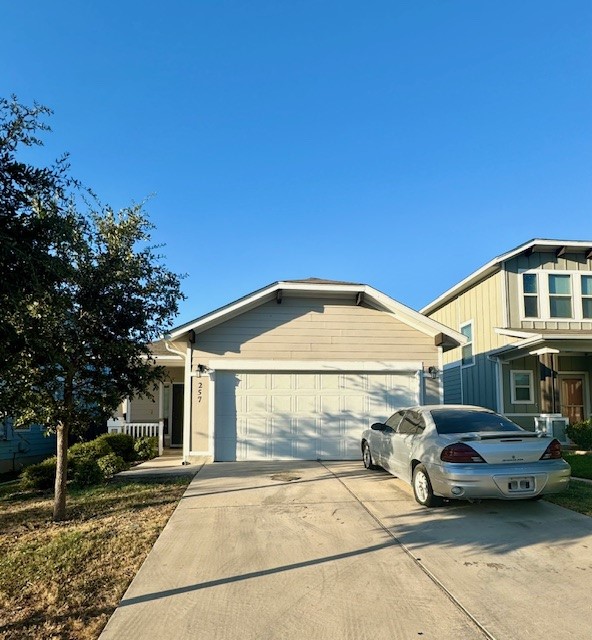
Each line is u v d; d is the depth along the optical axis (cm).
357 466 1131
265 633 387
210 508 764
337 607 427
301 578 489
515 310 1712
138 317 786
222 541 604
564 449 1452
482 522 674
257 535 625
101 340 757
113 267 753
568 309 1734
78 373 758
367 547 575
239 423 1239
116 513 759
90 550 585
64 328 719
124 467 1157
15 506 850
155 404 1852
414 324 1303
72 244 633
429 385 1290
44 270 442
